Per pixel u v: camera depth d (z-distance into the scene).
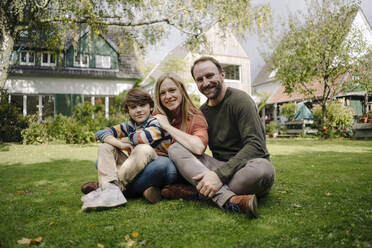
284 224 1.40
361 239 1.19
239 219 1.49
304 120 11.88
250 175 1.64
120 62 15.10
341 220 1.44
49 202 1.98
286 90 11.45
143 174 1.89
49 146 8.15
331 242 1.17
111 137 1.96
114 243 1.23
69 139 9.33
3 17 8.47
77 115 10.75
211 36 15.33
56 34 9.37
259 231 1.32
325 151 5.93
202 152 1.87
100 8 8.36
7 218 1.61
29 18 8.60
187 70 13.84
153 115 2.15
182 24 9.20
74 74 13.57
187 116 2.00
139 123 2.11
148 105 2.10
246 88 16.25
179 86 2.01
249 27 9.30
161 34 9.45
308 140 10.20
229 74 16.91
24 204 1.93
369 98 14.30
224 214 1.58
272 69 12.00
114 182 1.89
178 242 1.22
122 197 1.82
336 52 10.10
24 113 13.16
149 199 1.88
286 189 2.27
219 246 1.17
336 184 2.43
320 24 10.49
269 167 1.69
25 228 1.44
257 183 1.66
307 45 10.15
